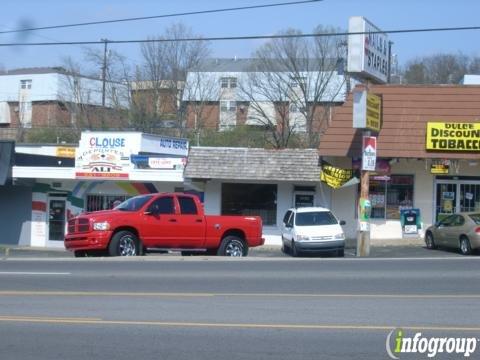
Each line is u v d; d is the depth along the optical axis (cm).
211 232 1977
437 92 2836
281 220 3056
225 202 3102
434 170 2883
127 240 1886
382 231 2948
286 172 2966
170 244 1934
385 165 2897
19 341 852
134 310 1048
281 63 5809
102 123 5381
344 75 5512
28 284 1338
